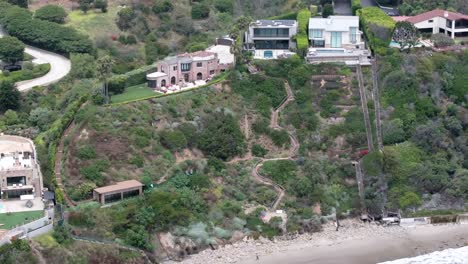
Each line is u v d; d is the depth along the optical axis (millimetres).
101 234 197125
